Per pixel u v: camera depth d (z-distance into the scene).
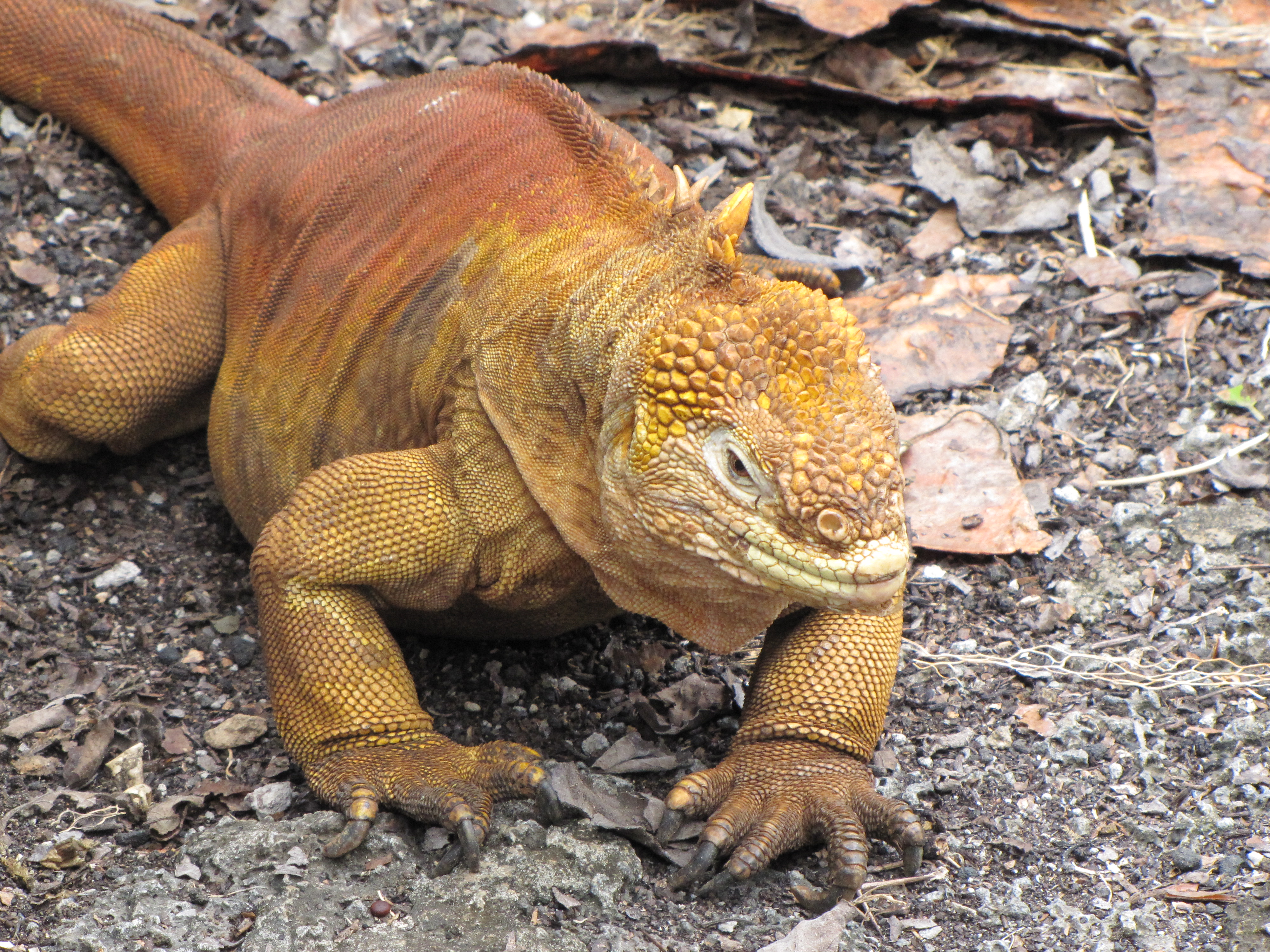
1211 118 14.68
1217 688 9.98
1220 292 13.41
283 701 9.12
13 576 11.16
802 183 14.82
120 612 10.97
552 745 9.74
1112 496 11.80
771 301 7.68
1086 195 14.46
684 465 7.62
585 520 8.50
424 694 10.25
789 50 15.70
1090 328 13.27
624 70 15.47
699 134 15.11
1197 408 12.45
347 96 11.74
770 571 7.46
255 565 9.09
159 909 8.07
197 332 11.57
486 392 8.91
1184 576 11.02
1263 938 8.07
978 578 11.23
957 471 11.82
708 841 8.29
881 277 14.03
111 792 9.39
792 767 8.88
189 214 12.91
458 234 9.66
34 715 9.88
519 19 16.08
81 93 13.76
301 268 10.79
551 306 8.71
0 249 13.27
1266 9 15.98
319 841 8.49
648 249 8.52
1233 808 8.98
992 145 15.07
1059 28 15.72
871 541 7.24
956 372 12.78
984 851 8.82
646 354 7.80
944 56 15.70
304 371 10.50
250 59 15.40
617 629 10.84
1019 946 8.11
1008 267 13.98
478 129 10.08
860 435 7.34
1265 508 11.51
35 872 8.69
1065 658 10.40
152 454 12.44
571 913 7.99
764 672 9.38
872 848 8.78
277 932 7.78
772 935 7.99
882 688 9.20
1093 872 8.64
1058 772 9.41
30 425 11.61
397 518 8.91
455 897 8.02
